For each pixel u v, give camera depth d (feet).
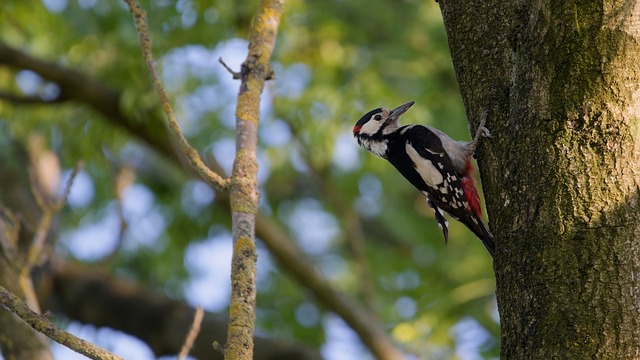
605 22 17.60
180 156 43.91
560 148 17.51
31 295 27.53
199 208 50.19
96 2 41.52
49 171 47.34
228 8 41.06
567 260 16.92
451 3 20.40
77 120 46.50
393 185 51.47
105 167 47.16
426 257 53.57
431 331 42.32
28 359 26.96
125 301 44.14
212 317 43.29
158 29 40.73
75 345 16.69
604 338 16.30
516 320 17.29
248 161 19.60
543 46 18.10
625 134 17.21
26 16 44.29
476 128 19.45
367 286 47.62
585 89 17.54
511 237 17.85
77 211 51.16
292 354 40.45
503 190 18.35
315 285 44.32
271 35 21.77
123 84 43.04
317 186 57.26
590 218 16.97
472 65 19.85
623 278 16.55
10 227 31.27
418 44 46.85
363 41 46.57
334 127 44.39
